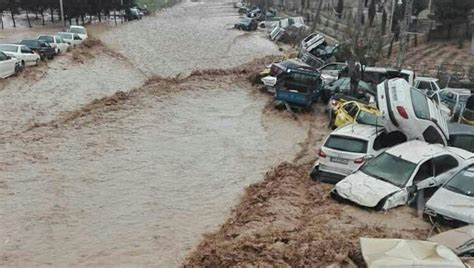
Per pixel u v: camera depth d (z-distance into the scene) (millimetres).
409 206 12695
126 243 11828
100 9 72250
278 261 9844
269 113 24703
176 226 12758
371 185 12867
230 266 9953
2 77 27578
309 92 24484
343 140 15125
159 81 31469
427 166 13391
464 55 45438
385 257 8273
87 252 11391
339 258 9742
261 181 15977
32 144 18562
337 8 77938
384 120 15562
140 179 15875
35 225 12562
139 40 52125
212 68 37500
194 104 26312
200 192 15047
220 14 99500
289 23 62094
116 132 20688
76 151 18141
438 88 25312
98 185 15242
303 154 18969
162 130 21438
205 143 19984
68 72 31734
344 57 35469
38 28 60000
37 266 10766
